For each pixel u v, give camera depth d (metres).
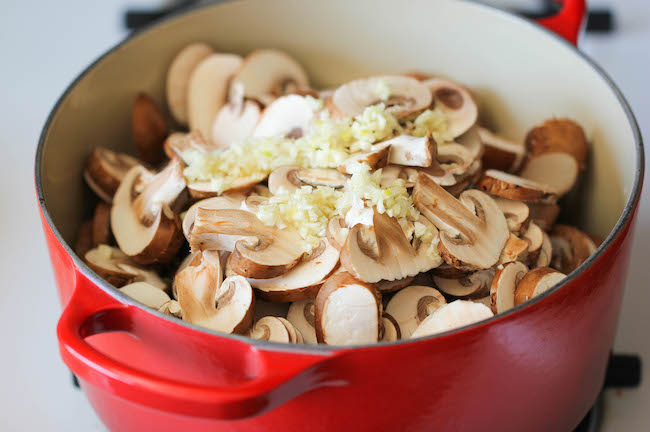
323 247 0.44
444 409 0.39
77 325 0.39
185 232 0.45
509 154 0.53
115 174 0.51
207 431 0.40
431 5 0.55
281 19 0.57
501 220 0.45
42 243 0.58
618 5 0.72
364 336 0.42
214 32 0.57
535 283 0.43
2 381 0.51
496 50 0.55
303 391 0.38
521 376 0.40
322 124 0.47
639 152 0.45
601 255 0.40
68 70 0.69
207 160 0.47
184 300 0.44
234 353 0.38
